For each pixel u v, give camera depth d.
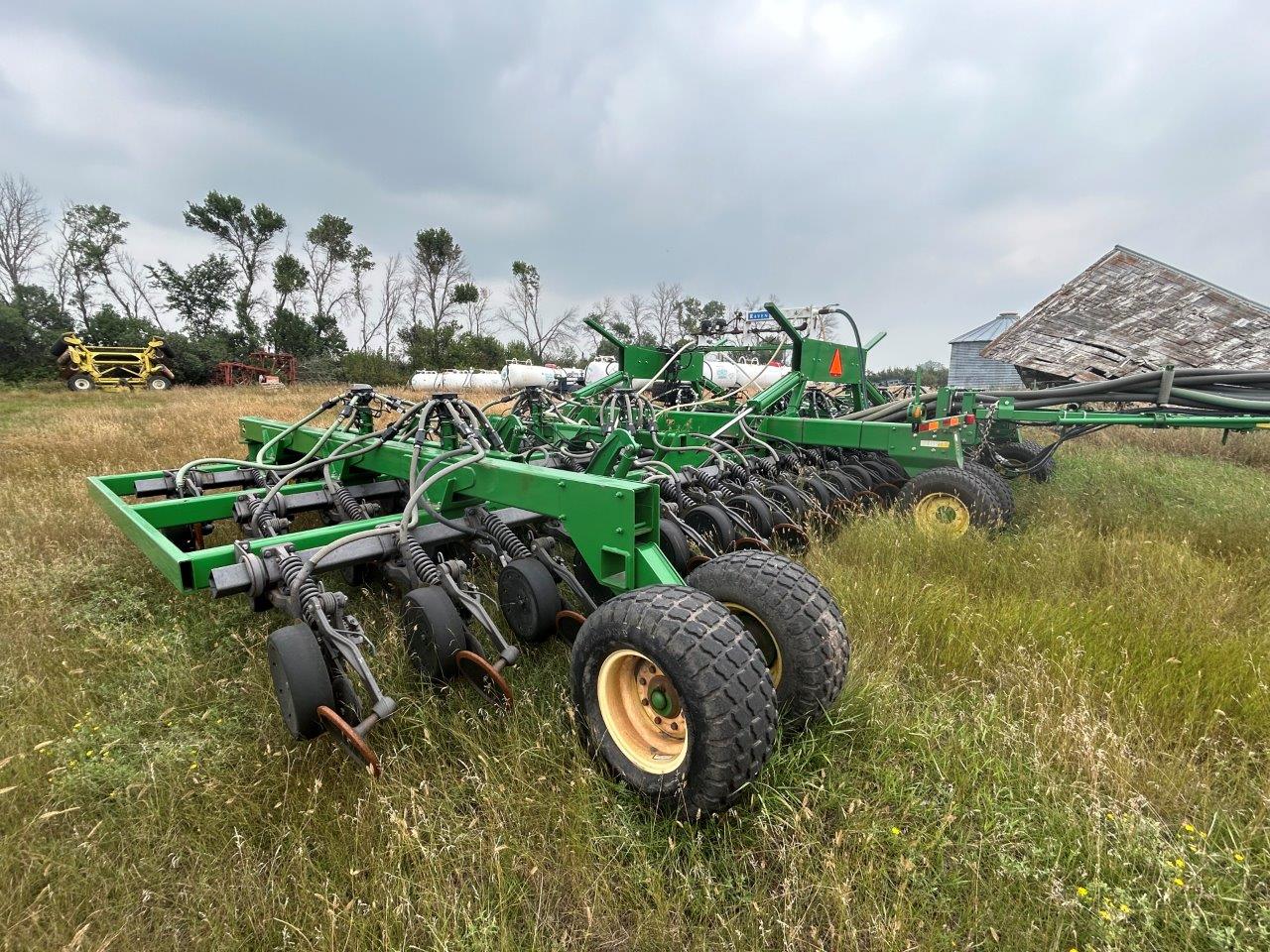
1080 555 4.68
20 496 6.43
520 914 2.05
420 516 3.83
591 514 2.89
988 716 2.88
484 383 31.92
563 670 3.18
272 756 2.58
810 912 2.01
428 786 2.41
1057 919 1.99
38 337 37.44
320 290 57.28
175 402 20.02
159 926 1.99
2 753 2.58
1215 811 2.34
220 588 2.87
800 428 6.50
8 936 1.88
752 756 2.15
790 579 2.77
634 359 8.54
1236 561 4.80
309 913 1.97
